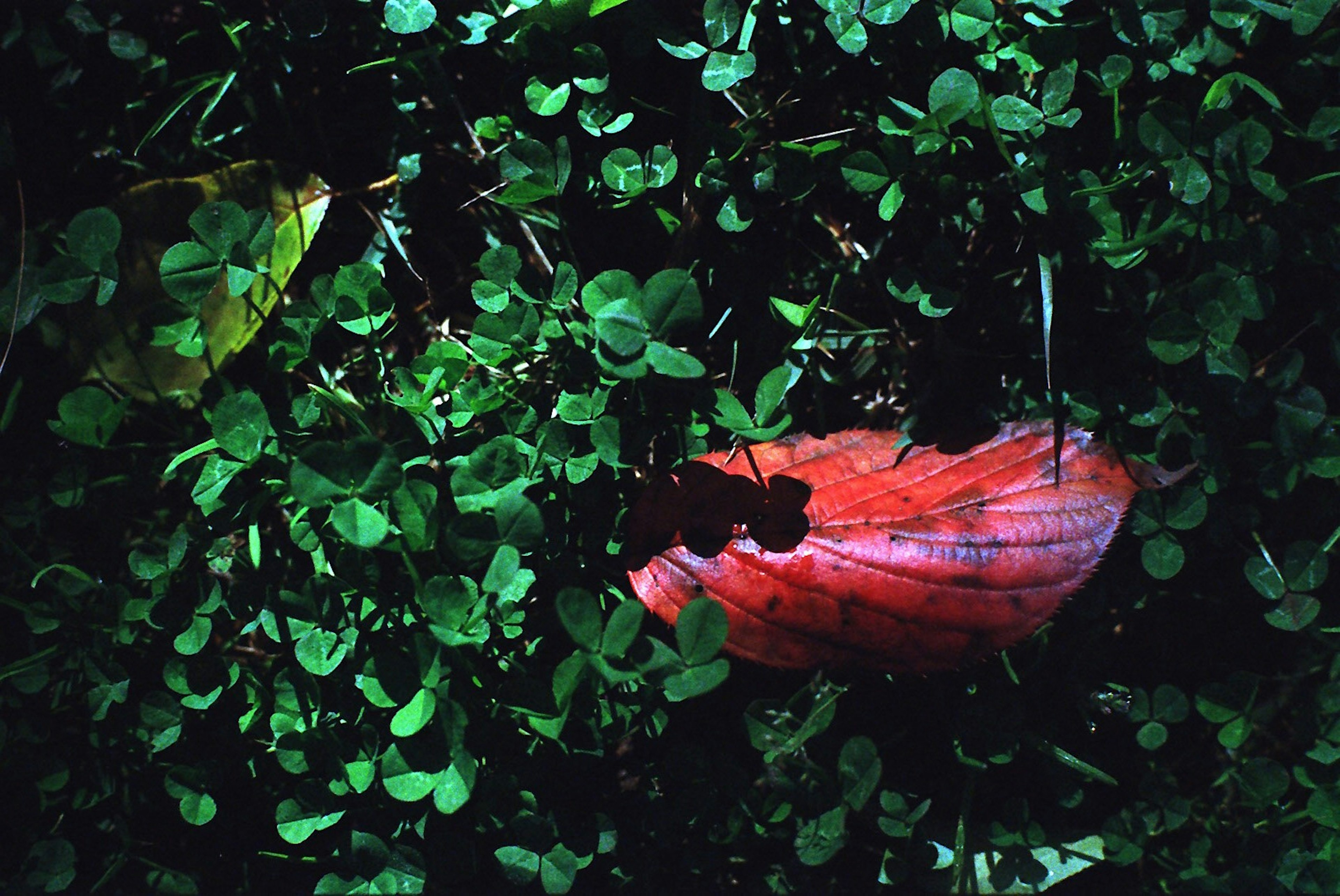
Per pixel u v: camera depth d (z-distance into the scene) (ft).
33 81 1.75
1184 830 1.72
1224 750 1.74
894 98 1.74
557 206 1.69
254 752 1.70
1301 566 1.67
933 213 1.73
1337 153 1.72
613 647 1.58
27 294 1.71
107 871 1.70
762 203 1.75
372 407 1.73
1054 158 1.69
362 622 1.66
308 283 1.77
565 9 1.68
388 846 1.66
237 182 1.73
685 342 1.74
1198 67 1.72
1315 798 1.67
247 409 1.64
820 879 1.73
